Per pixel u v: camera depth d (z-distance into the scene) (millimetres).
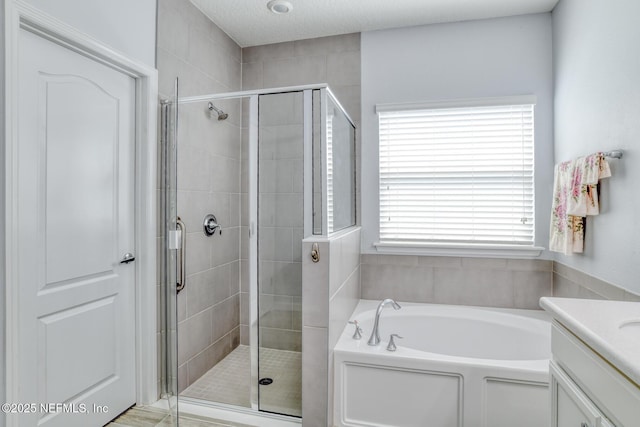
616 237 1754
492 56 2729
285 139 2176
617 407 836
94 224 1903
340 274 2158
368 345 2031
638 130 1571
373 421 1931
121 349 2090
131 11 2055
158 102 2244
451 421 1826
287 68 3127
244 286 2570
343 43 3010
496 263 2742
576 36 2211
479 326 2566
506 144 2711
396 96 2902
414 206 2879
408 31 2883
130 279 2152
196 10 2607
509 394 1750
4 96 1426
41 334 1642
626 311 1126
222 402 2234
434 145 2834
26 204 1568
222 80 2924
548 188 2639
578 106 2191
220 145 2412
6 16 1422
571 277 2297
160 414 2098
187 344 2412
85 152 1850
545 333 2293
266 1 2529
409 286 2898
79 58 1811
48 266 1667
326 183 2061
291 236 2184
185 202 2383
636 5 1590
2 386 1442
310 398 1920
